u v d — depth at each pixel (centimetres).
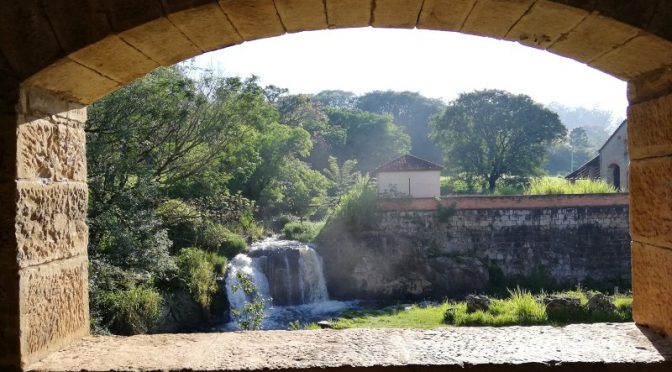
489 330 259
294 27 240
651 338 232
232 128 1628
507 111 3834
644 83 242
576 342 231
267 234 2386
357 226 2155
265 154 2823
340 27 245
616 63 239
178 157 1514
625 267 2128
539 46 247
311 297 1955
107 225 1065
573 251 2147
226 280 1661
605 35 215
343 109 5984
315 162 4903
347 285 2070
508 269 2152
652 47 211
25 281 205
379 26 245
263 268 1881
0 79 202
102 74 232
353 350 227
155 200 1284
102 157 1120
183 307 1465
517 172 3900
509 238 2169
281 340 246
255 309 1255
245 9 211
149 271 1210
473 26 238
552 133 3888
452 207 2188
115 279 1115
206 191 1838
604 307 1193
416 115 7219
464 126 3922
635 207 255
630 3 197
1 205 200
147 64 240
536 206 2170
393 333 257
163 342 245
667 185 224
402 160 2820
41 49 201
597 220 2150
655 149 234
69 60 206
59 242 233
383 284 2056
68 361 216
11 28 201
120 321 1094
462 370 205
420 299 1992
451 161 4066
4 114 201
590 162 3553
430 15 232
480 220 2180
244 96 1602
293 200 3075
